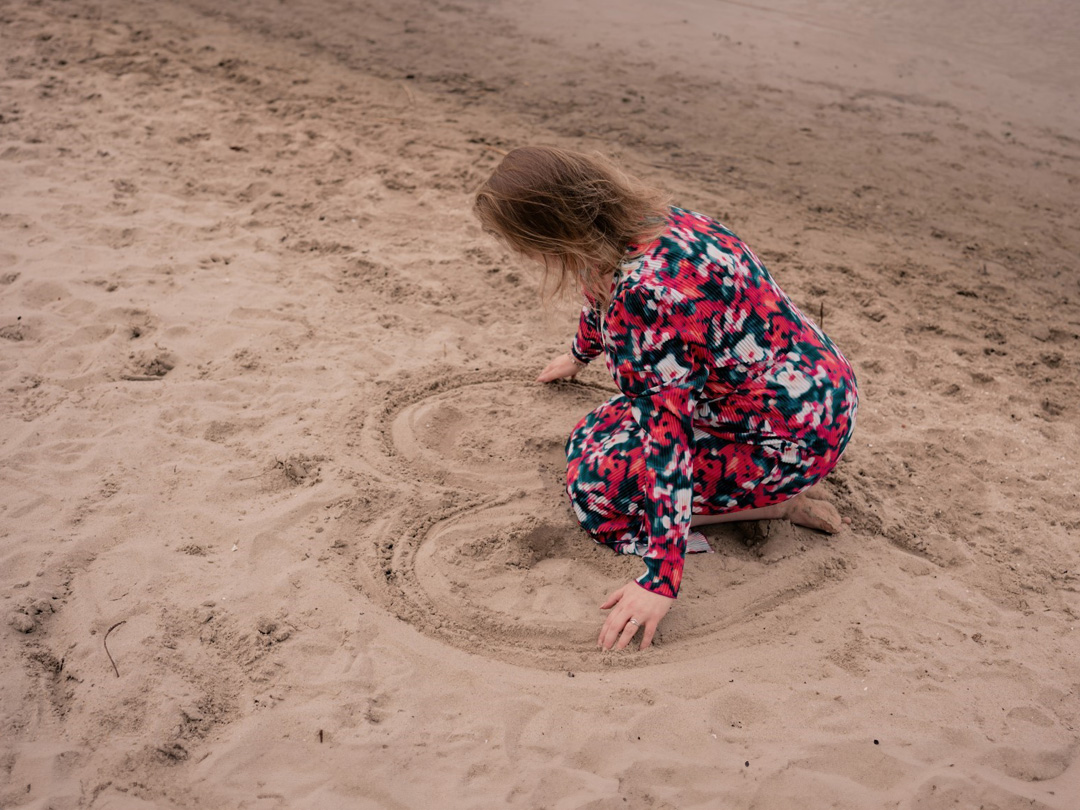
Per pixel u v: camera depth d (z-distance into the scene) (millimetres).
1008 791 2291
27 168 5832
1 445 3406
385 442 3596
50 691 2457
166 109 6984
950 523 3312
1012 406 4031
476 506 3264
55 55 8031
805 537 3184
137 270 4750
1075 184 6672
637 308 2357
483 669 2645
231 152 6328
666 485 2531
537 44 9469
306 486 3322
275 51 8703
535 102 7766
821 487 3406
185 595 2803
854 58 9531
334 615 2775
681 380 2455
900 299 4926
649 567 2650
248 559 2967
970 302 4930
